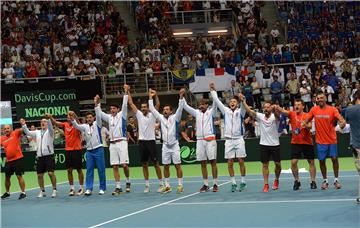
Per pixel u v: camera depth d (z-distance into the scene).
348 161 19.98
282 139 21.67
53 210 12.31
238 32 33.06
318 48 29.66
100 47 30.73
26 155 23.28
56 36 31.91
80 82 26.16
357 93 10.77
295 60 28.91
